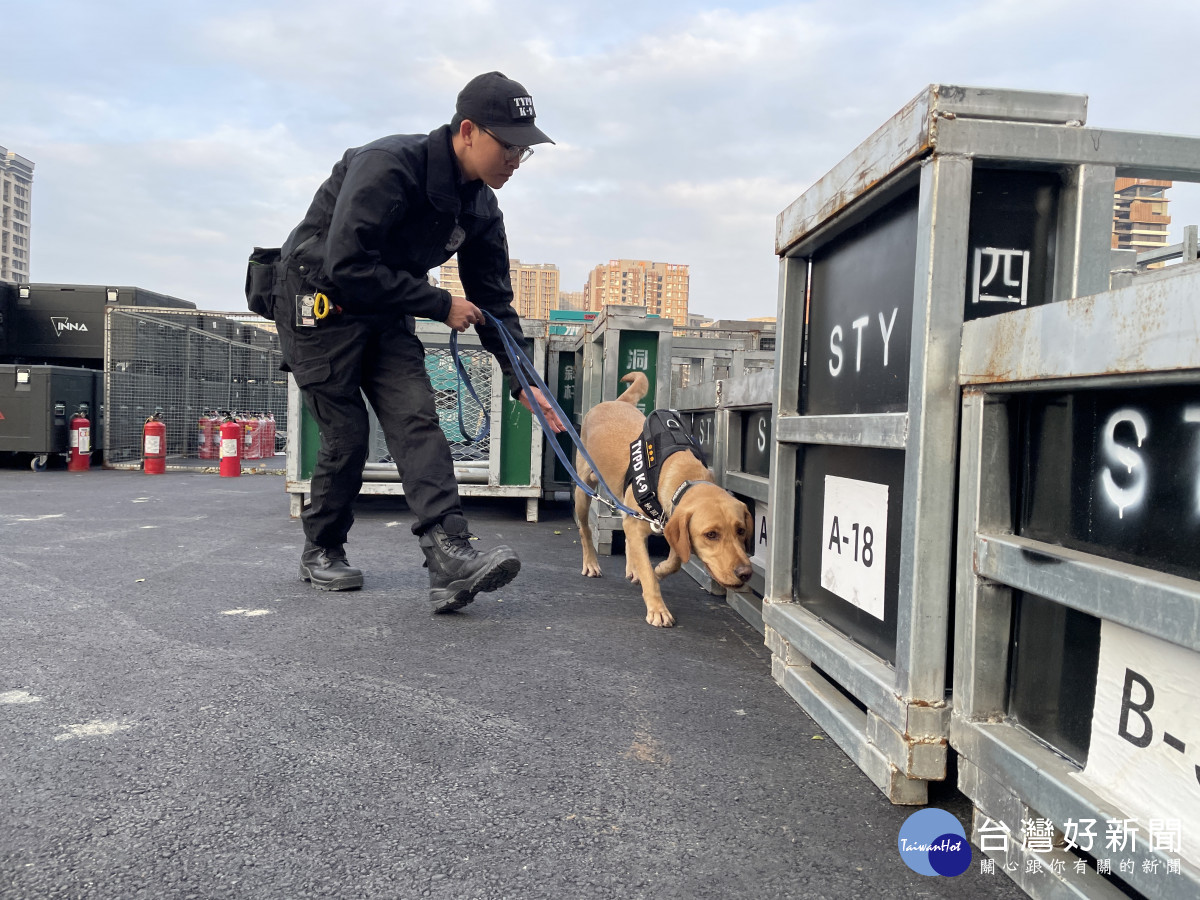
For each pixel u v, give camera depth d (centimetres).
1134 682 102
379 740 169
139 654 220
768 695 207
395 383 282
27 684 195
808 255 203
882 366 160
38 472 789
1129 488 104
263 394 1116
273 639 238
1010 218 138
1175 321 87
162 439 816
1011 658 129
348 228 245
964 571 131
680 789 152
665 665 229
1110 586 99
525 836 133
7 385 785
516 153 264
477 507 596
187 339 970
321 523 304
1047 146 131
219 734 169
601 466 349
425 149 262
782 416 208
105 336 859
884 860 129
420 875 121
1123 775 103
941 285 131
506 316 301
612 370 471
